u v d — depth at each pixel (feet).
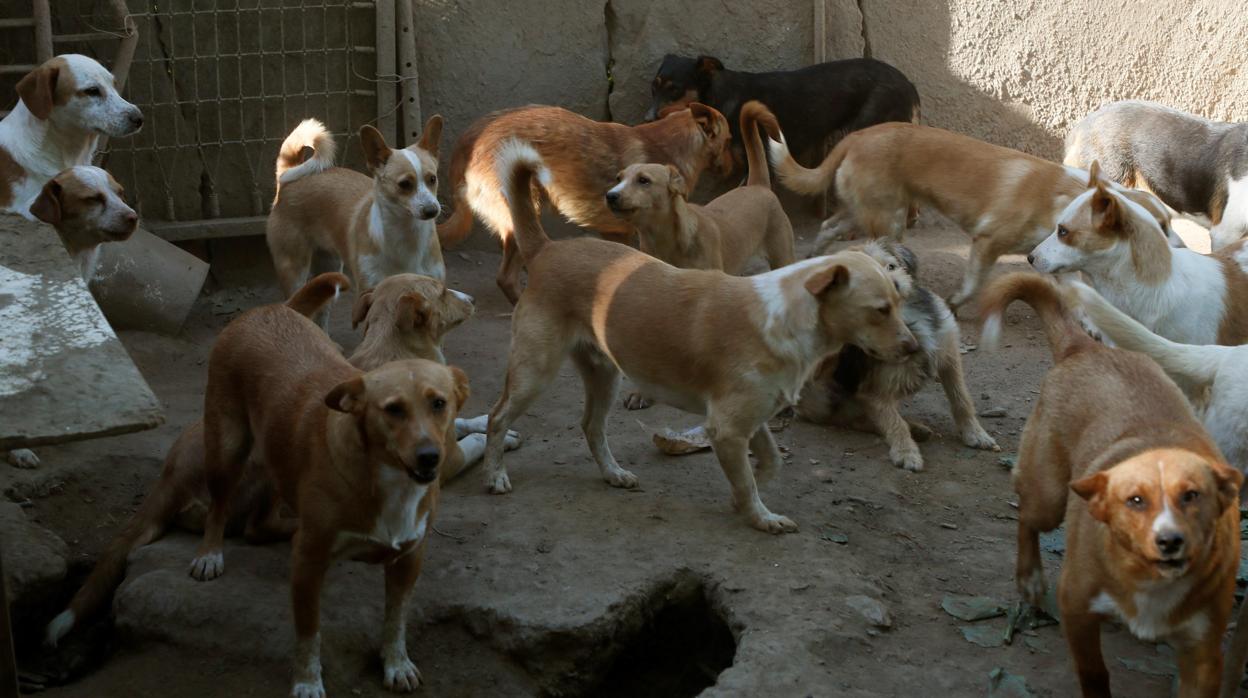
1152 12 31.99
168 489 15.71
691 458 18.70
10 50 25.73
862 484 18.04
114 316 23.59
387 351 16.21
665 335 15.81
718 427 15.60
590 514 16.55
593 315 16.52
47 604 15.21
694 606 15.11
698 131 26.43
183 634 13.76
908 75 31.94
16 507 16.37
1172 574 10.39
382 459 11.86
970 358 23.40
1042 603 14.24
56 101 20.79
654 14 30.40
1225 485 10.50
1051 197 23.90
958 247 29.76
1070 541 11.74
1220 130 27.48
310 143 23.57
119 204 18.74
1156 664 13.37
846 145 26.25
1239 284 19.11
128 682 13.29
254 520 15.42
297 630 12.68
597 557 15.29
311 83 28.04
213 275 28.14
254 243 28.35
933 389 22.00
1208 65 32.42
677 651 15.25
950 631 14.06
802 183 26.32
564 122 25.96
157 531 15.69
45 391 10.04
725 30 30.89
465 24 28.94
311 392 13.10
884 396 19.03
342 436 12.00
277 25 27.55
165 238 26.96
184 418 20.27
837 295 14.85
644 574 14.87
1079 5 31.78
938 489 17.99
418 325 16.39
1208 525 10.41
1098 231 19.04
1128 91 32.53
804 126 30.17
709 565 15.16
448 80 29.14
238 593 14.21
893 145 25.70
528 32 29.45
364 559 12.73
